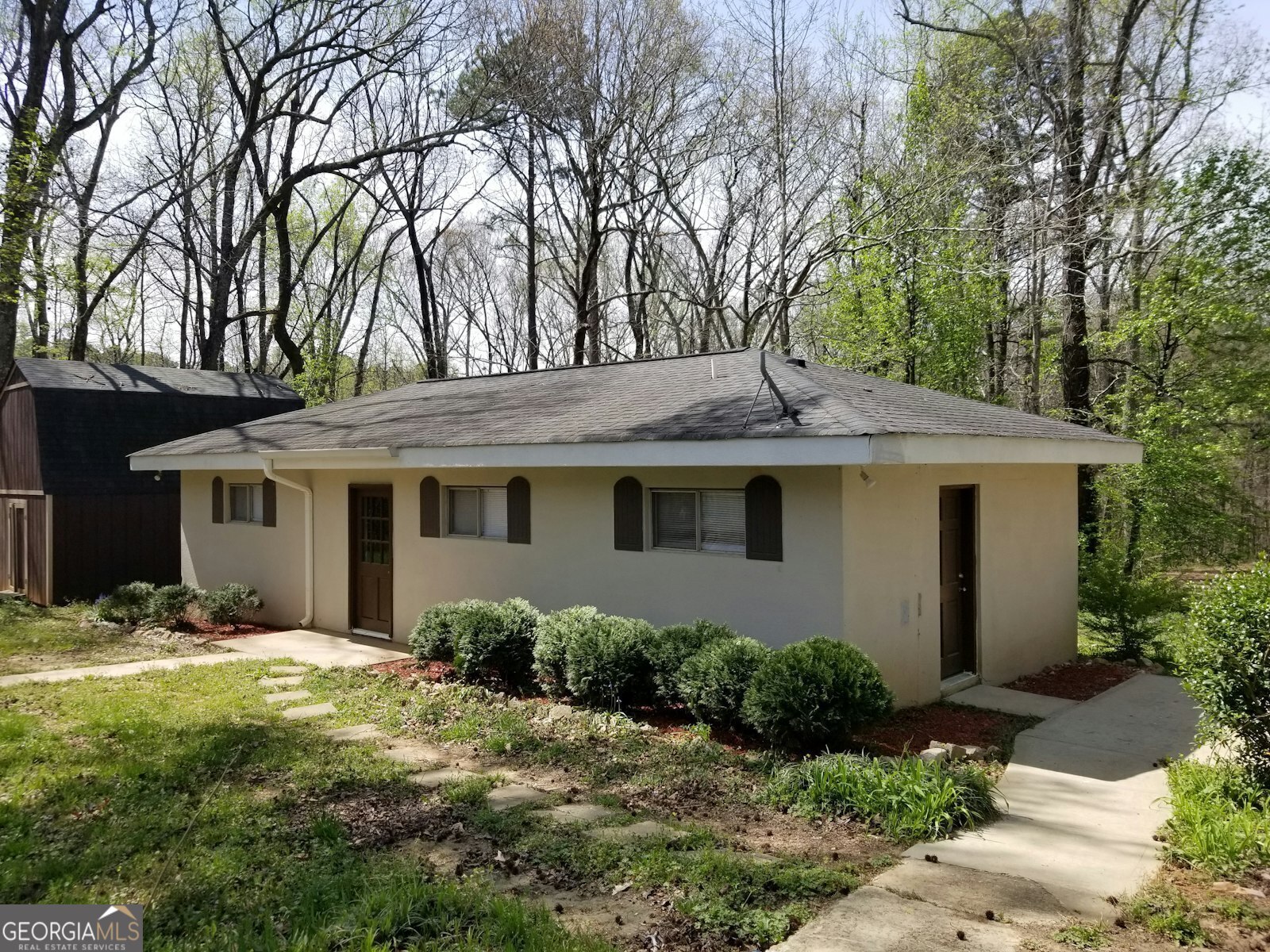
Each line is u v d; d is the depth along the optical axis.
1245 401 15.27
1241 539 16.62
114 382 17.09
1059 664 10.03
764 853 4.45
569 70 22.92
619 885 4.06
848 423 6.43
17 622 13.06
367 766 5.94
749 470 7.57
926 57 19.66
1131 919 3.73
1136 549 15.98
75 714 7.46
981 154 17.77
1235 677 5.04
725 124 24.30
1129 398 16.70
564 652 7.63
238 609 12.38
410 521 10.93
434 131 26.91
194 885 4.08
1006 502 9.16
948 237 17.12
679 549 8.26
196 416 17.53
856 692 5.93
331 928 3.54
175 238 28.28
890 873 4.22
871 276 17.92
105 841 4.65
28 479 15.92
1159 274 16.14
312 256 32.16
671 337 32.06
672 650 7.04
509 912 3.63
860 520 7.12
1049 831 4.85
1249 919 3.70
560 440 8.10
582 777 5.74
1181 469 15.29
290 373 32.50
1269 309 14.91
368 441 10.41
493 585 9.93
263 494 13.16
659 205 26.81
